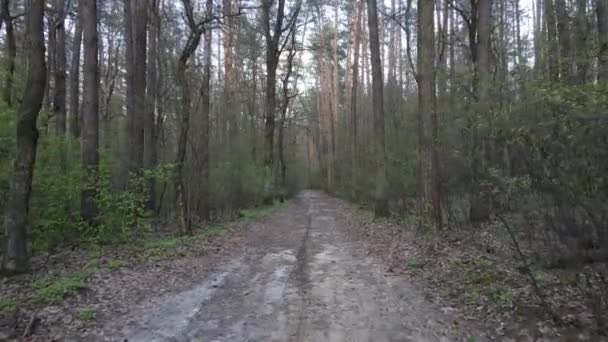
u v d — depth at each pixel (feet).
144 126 55.26
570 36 32.55
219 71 99.19
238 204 75.46
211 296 23.67
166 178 43.24
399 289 24.38
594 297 15.81
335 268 30.55
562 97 14.51
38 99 28.55
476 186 22.71
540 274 21.98
